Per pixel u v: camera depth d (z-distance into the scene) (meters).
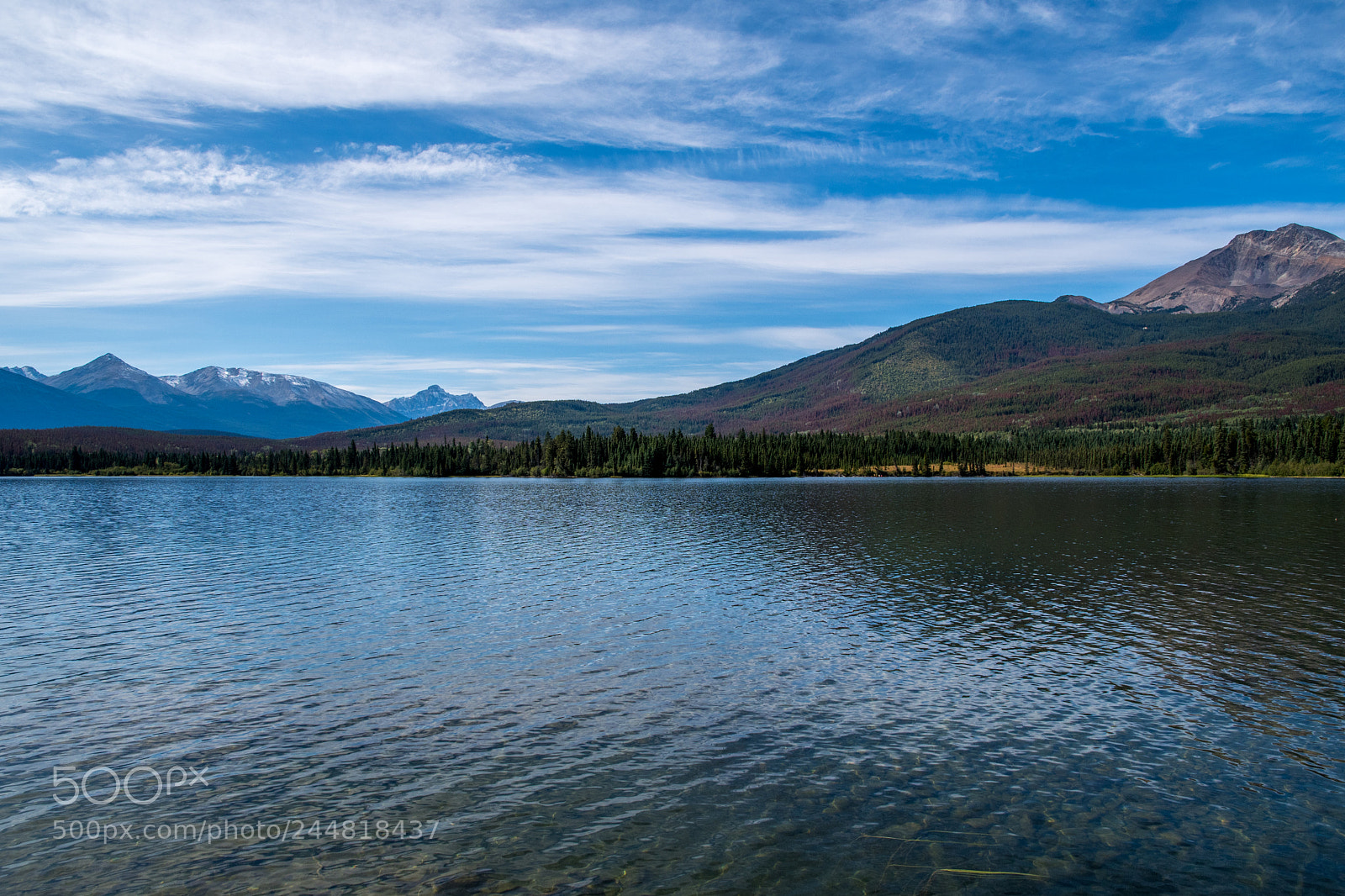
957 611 44.56
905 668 33.34
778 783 22.52
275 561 64.75
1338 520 99.56
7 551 70.94
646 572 58.22
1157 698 29.69
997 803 21.33
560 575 57.03
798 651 36.06
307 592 50.25
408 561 64.75
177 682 31.50
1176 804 21.33
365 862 18.59
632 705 28.72
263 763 23.92
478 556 67.31
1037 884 17.59
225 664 33.88
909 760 24.00
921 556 66.75
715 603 46.78
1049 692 30.31
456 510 124.44
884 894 17.22
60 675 32.41
